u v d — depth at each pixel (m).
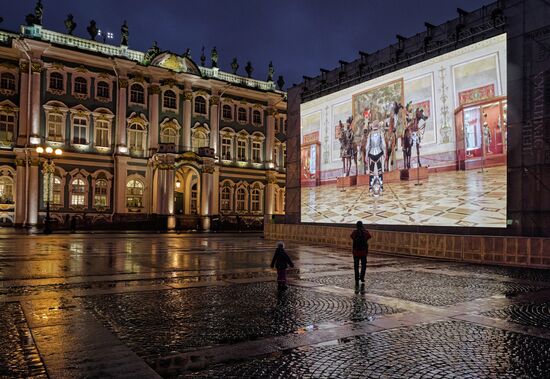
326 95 32.97
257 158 62.34
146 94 53.28
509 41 21.11
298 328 8.01
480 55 22.50
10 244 26.39
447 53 24.17
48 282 12.56
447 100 24.06
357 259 13.02
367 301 10.46
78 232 42.06
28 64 46.69
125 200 50.78
